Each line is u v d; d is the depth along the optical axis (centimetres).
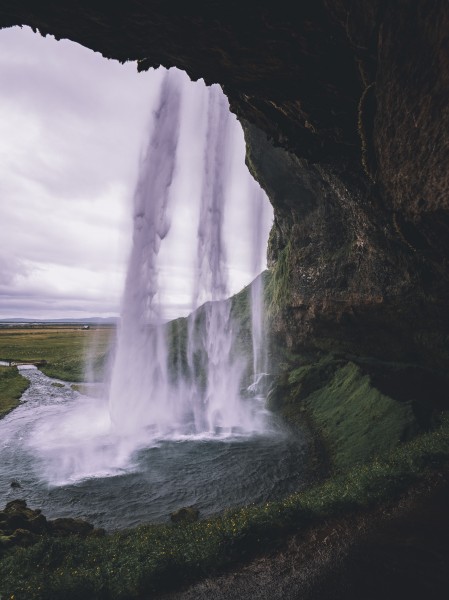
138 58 1372
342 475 1689
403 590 800
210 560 995
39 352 9600
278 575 923
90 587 899
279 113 1627
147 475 2166
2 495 1930
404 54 836
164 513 1711
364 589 822
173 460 2395
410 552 930
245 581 916
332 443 2341
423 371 2478
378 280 2428
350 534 1062
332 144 1625
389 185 1089
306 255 3391
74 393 4722
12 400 4209
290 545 1051
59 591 873
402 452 1608
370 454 1978
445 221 921
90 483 2066
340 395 2872
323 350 3566
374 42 991
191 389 4306
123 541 1250
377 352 2892
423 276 2005
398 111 917
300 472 2083
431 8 720
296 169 3138
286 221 3825
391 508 1170
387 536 1017
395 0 816
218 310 5812
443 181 812
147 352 4659
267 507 1286
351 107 1370
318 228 3216
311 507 1243
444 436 1633
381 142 1052
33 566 1025
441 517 1068
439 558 892
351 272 2756
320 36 1132
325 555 975
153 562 981
